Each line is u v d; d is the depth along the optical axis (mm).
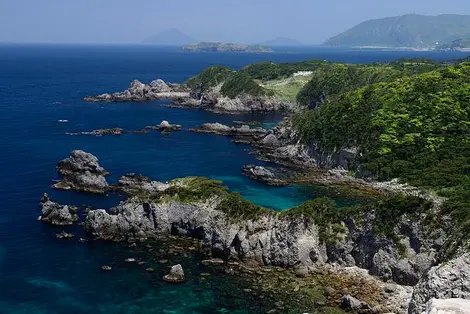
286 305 51375
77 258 62375
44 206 75375
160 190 80125
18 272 58344
